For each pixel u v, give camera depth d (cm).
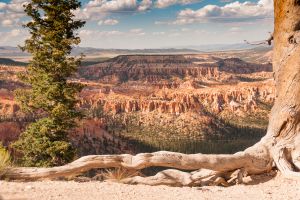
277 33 1041
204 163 898
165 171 877
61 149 1939
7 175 786
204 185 897
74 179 851
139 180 841
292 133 1012
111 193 695
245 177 974
